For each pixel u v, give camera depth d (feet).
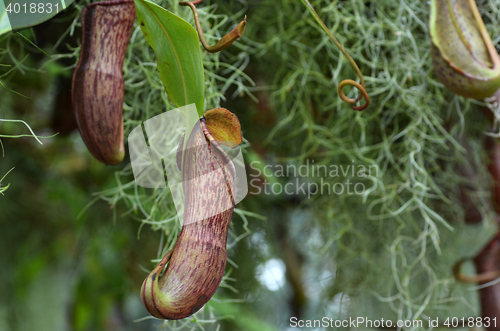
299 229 5.22
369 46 3.66
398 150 3.88
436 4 2.94
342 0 3.63
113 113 2.63
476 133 3.86
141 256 4.48
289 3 3.76
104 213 4.54
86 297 5.32
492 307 3.59
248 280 4.65
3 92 3.60
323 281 5.19
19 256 4.99
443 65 2.89
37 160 4.56
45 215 5.03
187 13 3.21
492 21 3.34
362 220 4.42
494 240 3.66
